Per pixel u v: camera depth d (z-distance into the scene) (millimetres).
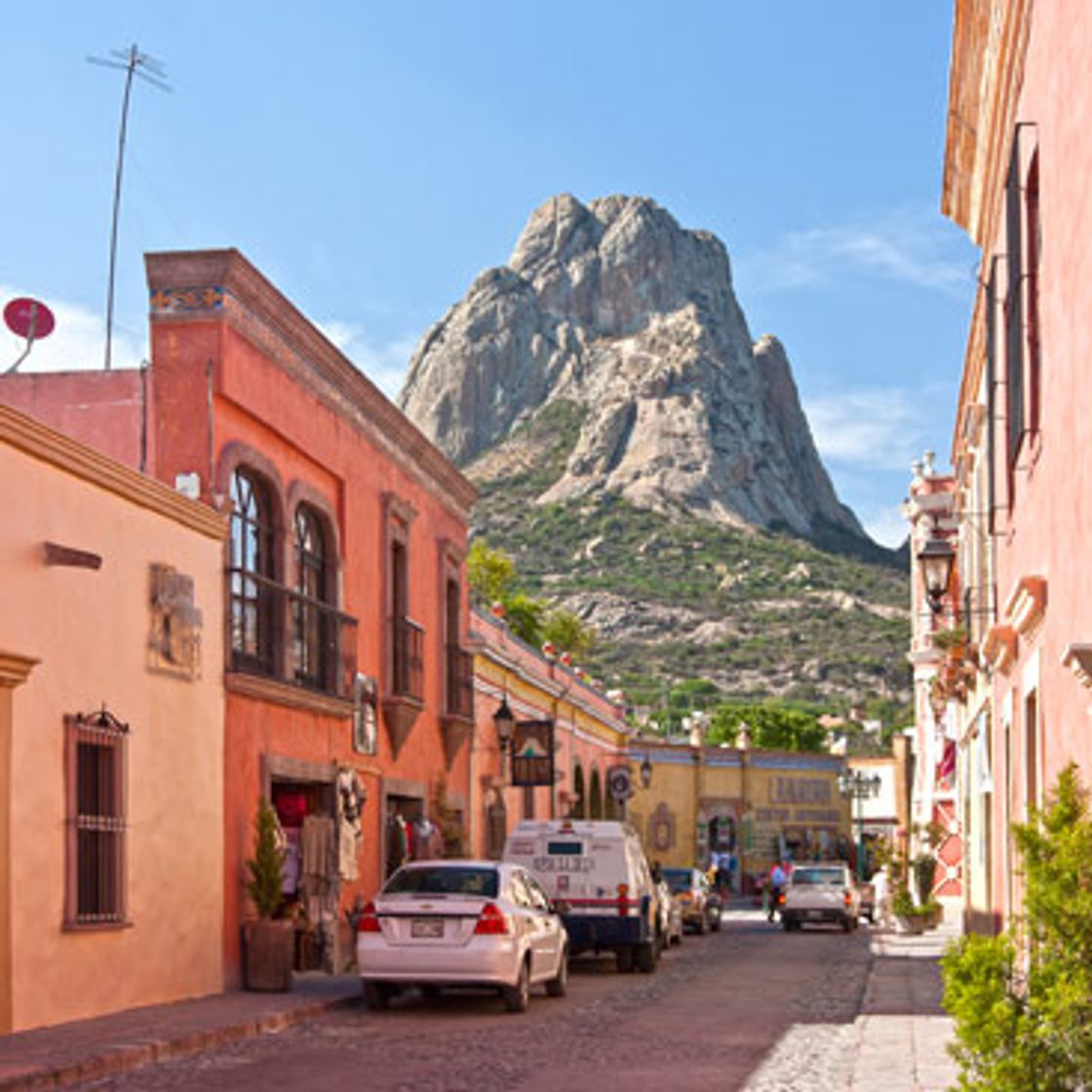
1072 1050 7602
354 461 24859
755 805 70250
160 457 19047
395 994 19531
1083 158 10469
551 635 72375
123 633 16328
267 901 19078
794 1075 12445
